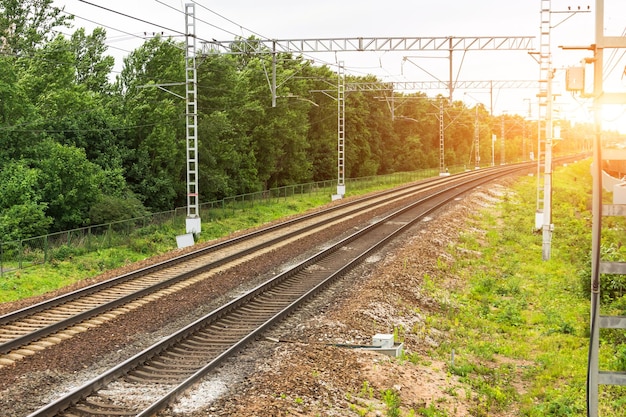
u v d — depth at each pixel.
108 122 42.66
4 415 10.76
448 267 28.89
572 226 43.91
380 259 27.50
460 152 135.62
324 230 36.06
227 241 30.73
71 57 44.25
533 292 26.09
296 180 71.56
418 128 119.25
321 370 13.91
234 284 22.42
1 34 47.12
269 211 52.09
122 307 18.55
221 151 53.00
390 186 78.31
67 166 34.91
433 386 14.84
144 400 11.45
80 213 35.62
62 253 30.30
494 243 37.06
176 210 41.69
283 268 25.50
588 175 98.81
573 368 16.91
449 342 19.02
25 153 36.03
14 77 35.75
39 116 37.12
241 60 64.94
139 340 15.62
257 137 61.97
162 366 13.73
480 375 16.50
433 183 73.88
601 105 9.87
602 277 23.94
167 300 19.64
